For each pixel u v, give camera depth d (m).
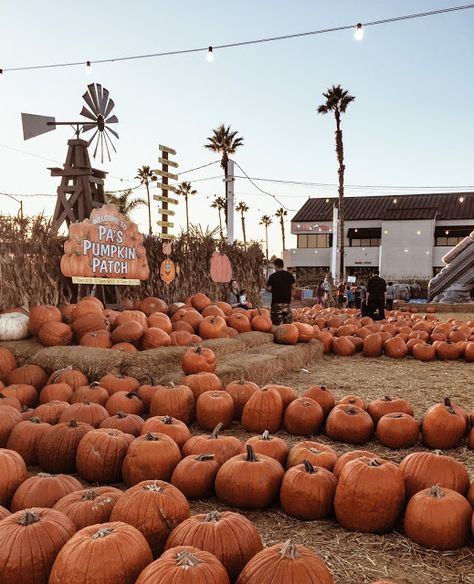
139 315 6.73
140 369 5.18
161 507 2.33
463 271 22.88
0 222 7.27
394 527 2.74
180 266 11.38
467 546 2.56
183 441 3.59
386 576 2.28
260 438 3.43
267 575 1.79
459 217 39.38
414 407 5.27
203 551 1.88
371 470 2.71
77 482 2.78
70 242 7.54
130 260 8.81
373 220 41.31
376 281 12.98
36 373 5.17
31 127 8.55
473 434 3.95
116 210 8.46
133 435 3.75
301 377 6.86
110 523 2.02
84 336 6.01
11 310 6.76
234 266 13.76
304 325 8.56
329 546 2.55
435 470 2.87
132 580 1.87
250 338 7.66
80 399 4.44
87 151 8.72
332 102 29.16
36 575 1.98
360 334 9.86
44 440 3.52
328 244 43.50
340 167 29.70
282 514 2.91
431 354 8.54
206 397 4.46
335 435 4.18
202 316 8.31
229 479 2.94
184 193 54.47
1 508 2.37
